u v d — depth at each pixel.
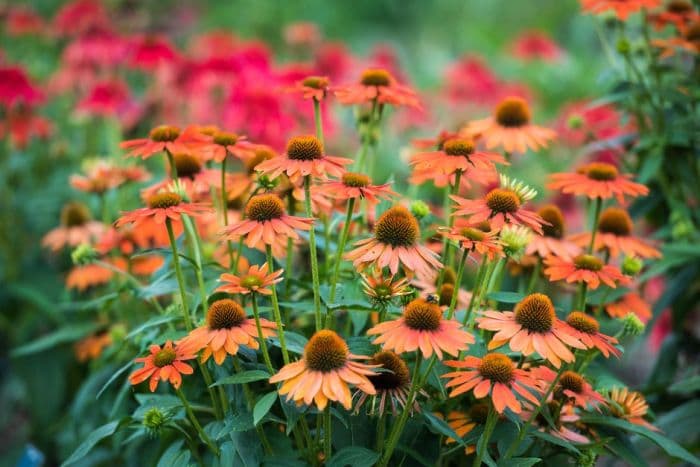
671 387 1.63
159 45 2.28
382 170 2.74
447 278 1.46
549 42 3.40
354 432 1.31
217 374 1.33
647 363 2.25
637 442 1.66
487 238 1.29
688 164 1.74
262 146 1.44
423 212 1.43
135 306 1.73
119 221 1.30
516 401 1.21
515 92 2.98
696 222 1.78
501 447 1.30
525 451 1.36
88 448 1.32
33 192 2.25
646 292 2.02
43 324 2.12
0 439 2.22
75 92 2.59
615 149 1.82
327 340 1.21
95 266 1.74
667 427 1.64
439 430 1.27
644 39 1.83
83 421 1.74
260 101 1.91
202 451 1.44
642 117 1.76
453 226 1.42
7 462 2.02
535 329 1.26
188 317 1.33
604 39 1.80
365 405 1.31
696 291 1.79
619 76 1.79
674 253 1.67
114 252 1.67
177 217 1.30
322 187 1.32
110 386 1.67
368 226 1.51
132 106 2.31
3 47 2.92
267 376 1.25
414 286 1.42
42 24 2.85
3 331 2.28
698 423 1.62
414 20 5.09
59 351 2.01
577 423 1.39
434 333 1.23
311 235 1.28
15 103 2.21
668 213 1.85
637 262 1.49
